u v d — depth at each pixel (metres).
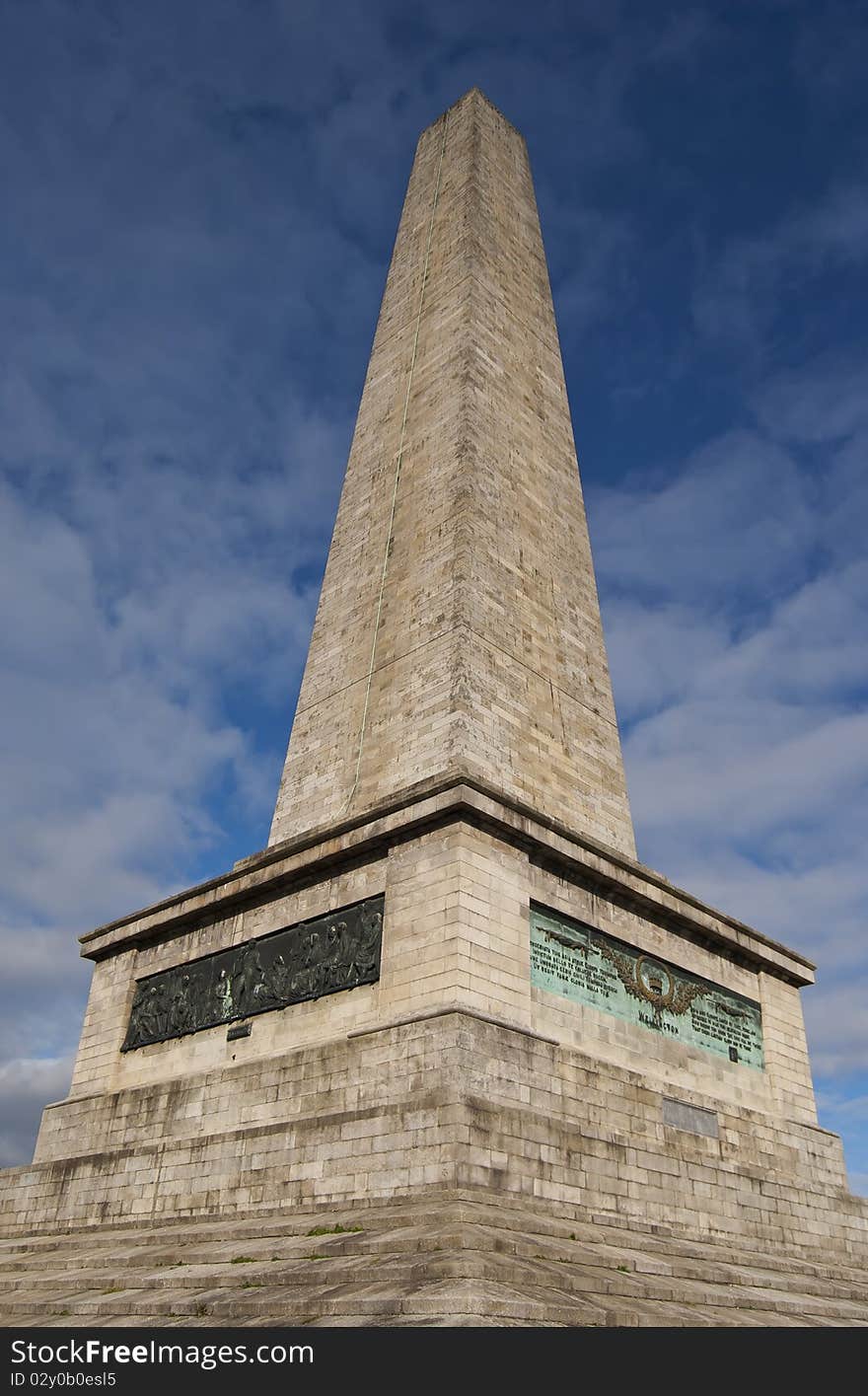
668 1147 26.59
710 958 32.28
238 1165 25.44
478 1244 17.47
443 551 34.34
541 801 31.73
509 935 25.72
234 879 31.19
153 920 33.53
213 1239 22.89
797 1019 34.56
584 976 27.59
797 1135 31.97
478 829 26.16
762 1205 28.75
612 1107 26.05
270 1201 24.19
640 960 29.66
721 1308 19.34
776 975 34.50
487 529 35.00
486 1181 21.42
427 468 37.38
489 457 36.84
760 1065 32.47
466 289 40.91
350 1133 23.23
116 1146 30.12
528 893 26.78
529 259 46.19
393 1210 20.64
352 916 27.52
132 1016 33.25
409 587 34.97
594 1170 23.97
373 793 31.62
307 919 28.81
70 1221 29.48
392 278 46.62
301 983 27.92
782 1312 20.61
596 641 37.88
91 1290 20.36
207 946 31.70
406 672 33.06
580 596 38.25
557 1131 23.45
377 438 41.19
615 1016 28.02
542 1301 15.27
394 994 25.30
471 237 42.72
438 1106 21.92
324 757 34.44
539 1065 24.48
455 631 32.00
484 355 39.47
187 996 31.47
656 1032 29.11
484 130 47.69
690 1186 26.70
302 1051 26.23
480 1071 23.02
